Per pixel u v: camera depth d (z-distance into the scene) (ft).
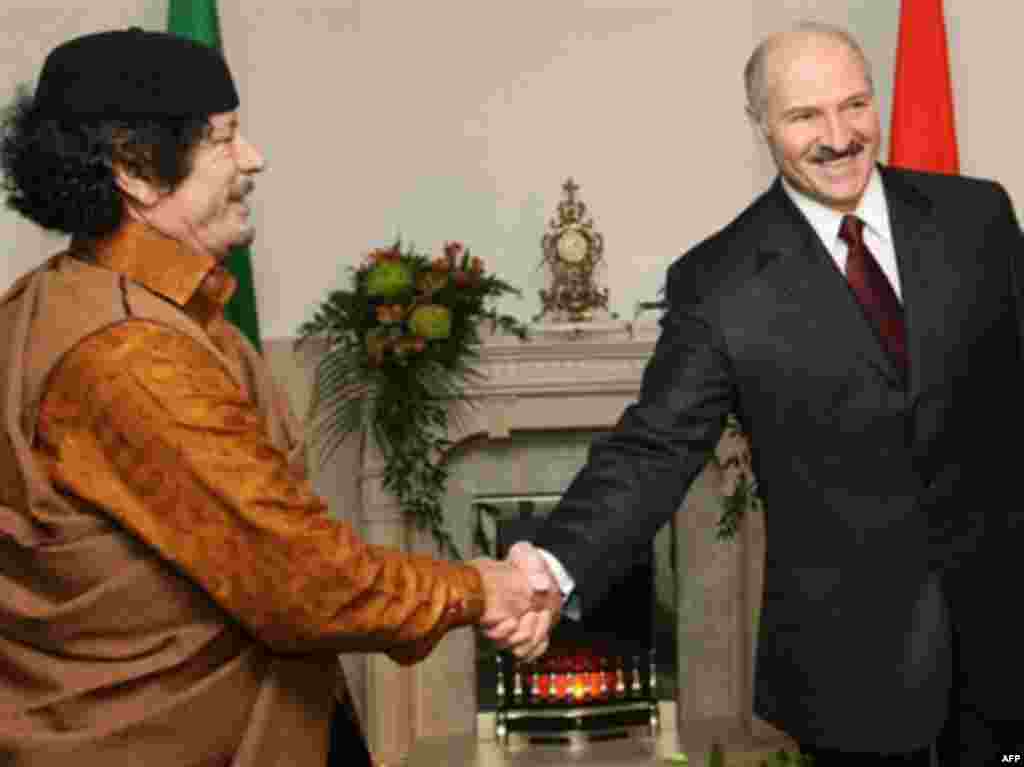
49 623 4.57
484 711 16.56
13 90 14.89
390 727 15.96
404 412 15.11
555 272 15.98
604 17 16.31
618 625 16.63
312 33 16.03
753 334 6.70
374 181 16.20
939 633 6.46
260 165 5.27
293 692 4.92
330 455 15.93
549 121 16.34
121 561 4.57
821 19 16.25
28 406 4.66
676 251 16.47
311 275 16.11
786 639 6.75
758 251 6.86
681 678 16.71
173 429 4.48
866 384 6.53
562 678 16.49
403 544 15.85
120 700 4.59
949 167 14.26
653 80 16.35
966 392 6.57
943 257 6.64
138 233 5.01
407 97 16.21
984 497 6.66
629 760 15.52
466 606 5.15
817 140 6.54
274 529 4.51
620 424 7.20
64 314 4.76
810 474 6.66
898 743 6.48
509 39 16.28
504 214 16.34
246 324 14.49
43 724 4.58
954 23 16.25
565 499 7.13
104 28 15.21
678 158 16.40
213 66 5.03
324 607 4.60
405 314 14.90
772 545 6.86
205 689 4.67
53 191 4.85
